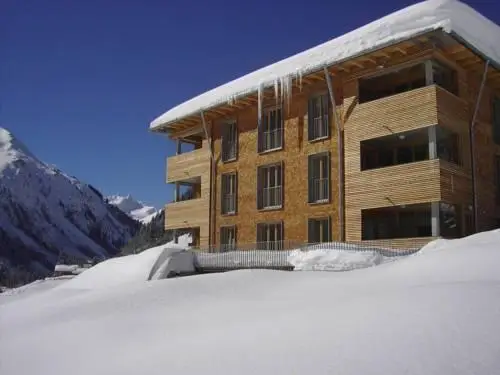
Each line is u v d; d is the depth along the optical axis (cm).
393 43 1594
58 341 713
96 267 1808
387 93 1920
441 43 1598
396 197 1619
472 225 1672
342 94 1848
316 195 1914
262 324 605
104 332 720
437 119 1554
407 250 1420
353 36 1852
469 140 1723
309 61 1877
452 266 807
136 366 520
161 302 884
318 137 1927
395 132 1652
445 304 532
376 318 526
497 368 376
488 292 559
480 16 1922
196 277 1087
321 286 858
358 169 1745
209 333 612
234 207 2197
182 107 2484
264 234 2081
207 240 2270
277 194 2053
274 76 1956
